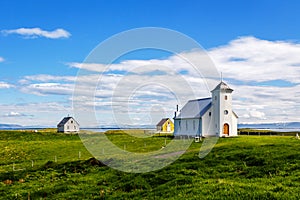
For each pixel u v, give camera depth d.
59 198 26.73
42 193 28.81
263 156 34.50
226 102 75.75
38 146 68.12
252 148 41.88
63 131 124.81
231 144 49.22
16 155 58.50
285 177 25.67
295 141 51.06
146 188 27.52
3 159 55.56
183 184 26.56
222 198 20.86
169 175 29.89
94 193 27.62
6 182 34.81
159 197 23.39
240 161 34.06
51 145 69.25
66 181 32.62
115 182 30.52
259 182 24.81
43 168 41.09
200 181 26.58
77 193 27.77
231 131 76.25
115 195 26.12
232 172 30.03
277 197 20.22
